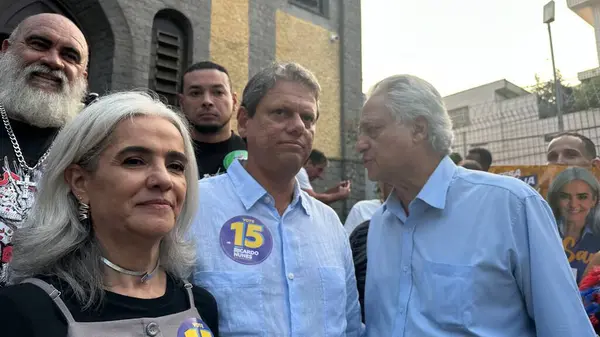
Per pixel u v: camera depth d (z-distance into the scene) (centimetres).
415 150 175
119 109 124
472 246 163
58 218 124
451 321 158
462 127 1298
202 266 163
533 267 153
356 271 237
